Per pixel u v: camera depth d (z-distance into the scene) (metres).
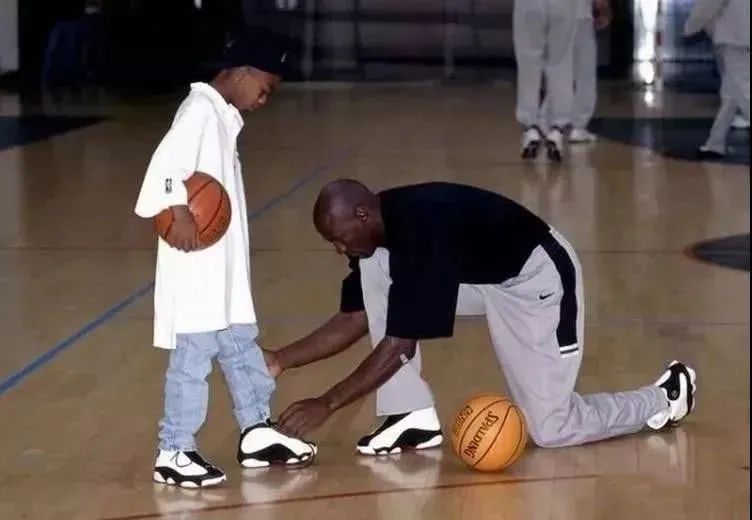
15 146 24.89
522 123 22.52
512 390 8.24
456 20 41.47
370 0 42.31
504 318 8.04
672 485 7.61
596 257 14.64
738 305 12.32
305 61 40.31
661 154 23.06
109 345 11.00
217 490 7.57
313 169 21.62
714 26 21.83
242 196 7.64
